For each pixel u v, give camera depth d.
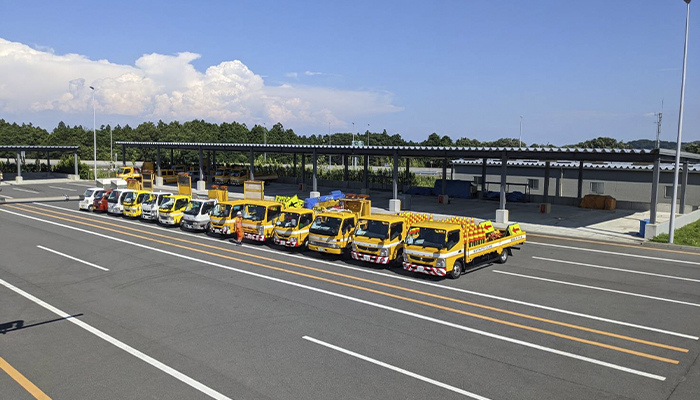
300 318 12.53
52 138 104.69
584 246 23.03
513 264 19.11
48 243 22.64
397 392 8.64
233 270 17.73
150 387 8.84
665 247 22.81
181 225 26.59
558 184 42.12
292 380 9.09
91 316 12.67
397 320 12.45
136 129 107.94
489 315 12.91
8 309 13.27
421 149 33.47
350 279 16.59
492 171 54.19
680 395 8.67
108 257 19.75
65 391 8.72
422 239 16.41
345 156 55.47
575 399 8.49
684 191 31.86
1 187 53.97
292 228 20.58
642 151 24.77
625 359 10.20
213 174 61.28
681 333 11.72
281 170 64.81
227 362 9.87
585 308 13.55
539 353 10.45
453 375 9.34
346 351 10.44
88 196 34.44
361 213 23.16
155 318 12.50
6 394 8.62
